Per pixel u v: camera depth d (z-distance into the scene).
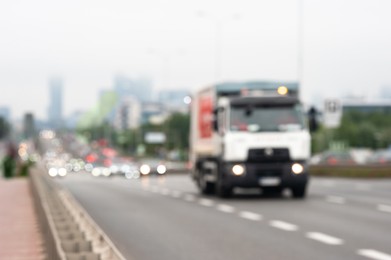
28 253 14.48
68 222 9.53
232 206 28.36
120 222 21.98
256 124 32.09
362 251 15.13
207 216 23.95
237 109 32.25
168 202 31.16
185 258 14.29
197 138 38.47
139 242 16.94
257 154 31.86
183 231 19.33
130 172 83.44
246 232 18.98
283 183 32.00
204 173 36.25
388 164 66.44
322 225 20.67
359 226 20.31
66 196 23.39
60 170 83.31
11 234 18.44
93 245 7.61
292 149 32.00
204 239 17.47
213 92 34.62
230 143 31.89
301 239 17.33
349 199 31.88
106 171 88.44
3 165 74.19
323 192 37.84
